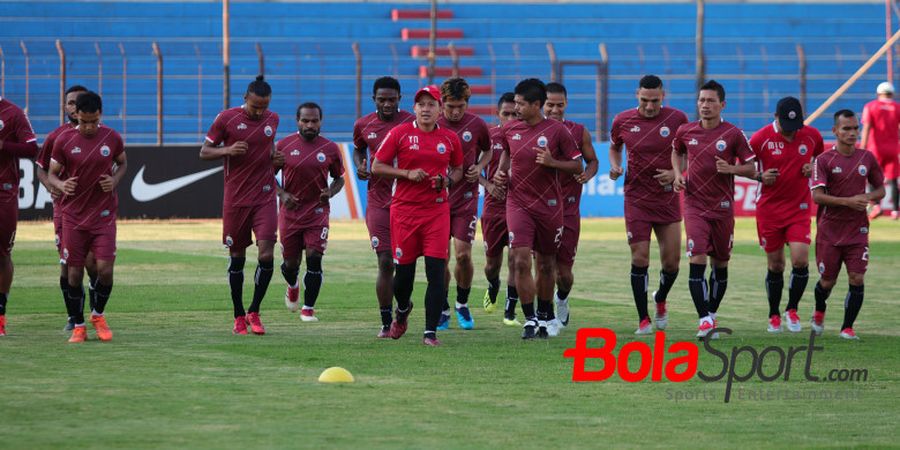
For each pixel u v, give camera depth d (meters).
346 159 100.50
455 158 35.75
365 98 131.00
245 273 58.69
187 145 95.94
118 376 29.28
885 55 137.38
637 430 23.58
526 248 36.78
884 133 94.50
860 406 26.42
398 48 138.38
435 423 23.97
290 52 136.75
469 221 40.31
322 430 23.14
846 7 151.38
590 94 133.88
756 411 25.73
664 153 38.75
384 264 37.34
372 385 28.33
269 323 41.38
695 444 22.36
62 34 138.38
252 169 38.19
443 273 35.78
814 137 39.12
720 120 38.16
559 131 36.62
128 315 43.12
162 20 141.00
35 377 29.09
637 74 137.00
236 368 30.70
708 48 141.25
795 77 127.56
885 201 100.38
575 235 40.19
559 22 144.38
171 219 95.81
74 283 35.84
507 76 131.62
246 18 142.25
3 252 37.38
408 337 37.69
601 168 102.94
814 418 25.02
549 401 26.56
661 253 39.66
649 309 46.16
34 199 92.75
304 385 28.19
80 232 35.75
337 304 46.91
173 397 26.50
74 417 24.22
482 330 40.09
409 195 35.47
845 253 37.69
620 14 149.25
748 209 104.50
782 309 46.28
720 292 39.59
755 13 151.12
